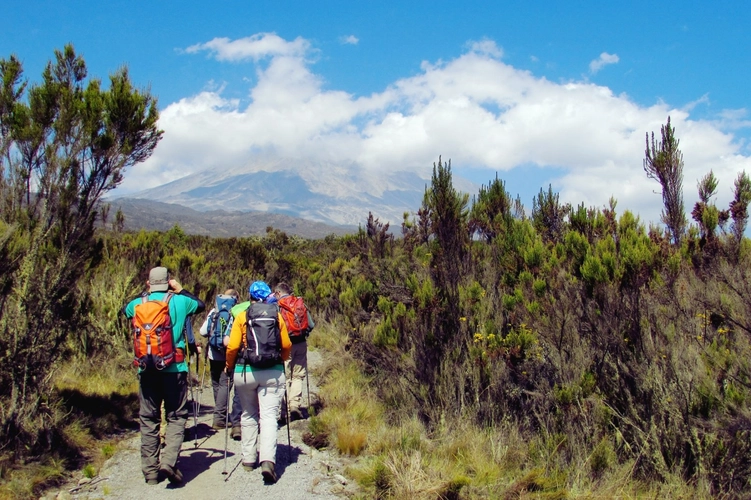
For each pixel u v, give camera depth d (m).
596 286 5.38
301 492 4.74
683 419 4.39
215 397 6.66
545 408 5.31
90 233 6.11
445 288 7.01
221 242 21.59
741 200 7.52
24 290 5.16
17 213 5.76
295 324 6.93
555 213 10.48
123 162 6.18
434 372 6.40
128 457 5.48
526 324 5.91
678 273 5.93
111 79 6.47
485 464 4.94
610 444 4.72
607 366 5.21
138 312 4.74
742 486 4.11
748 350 4.46
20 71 6.11
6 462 4.66
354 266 13.55
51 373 5.52
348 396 7.48
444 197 7.27
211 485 4.86
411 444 5.52
